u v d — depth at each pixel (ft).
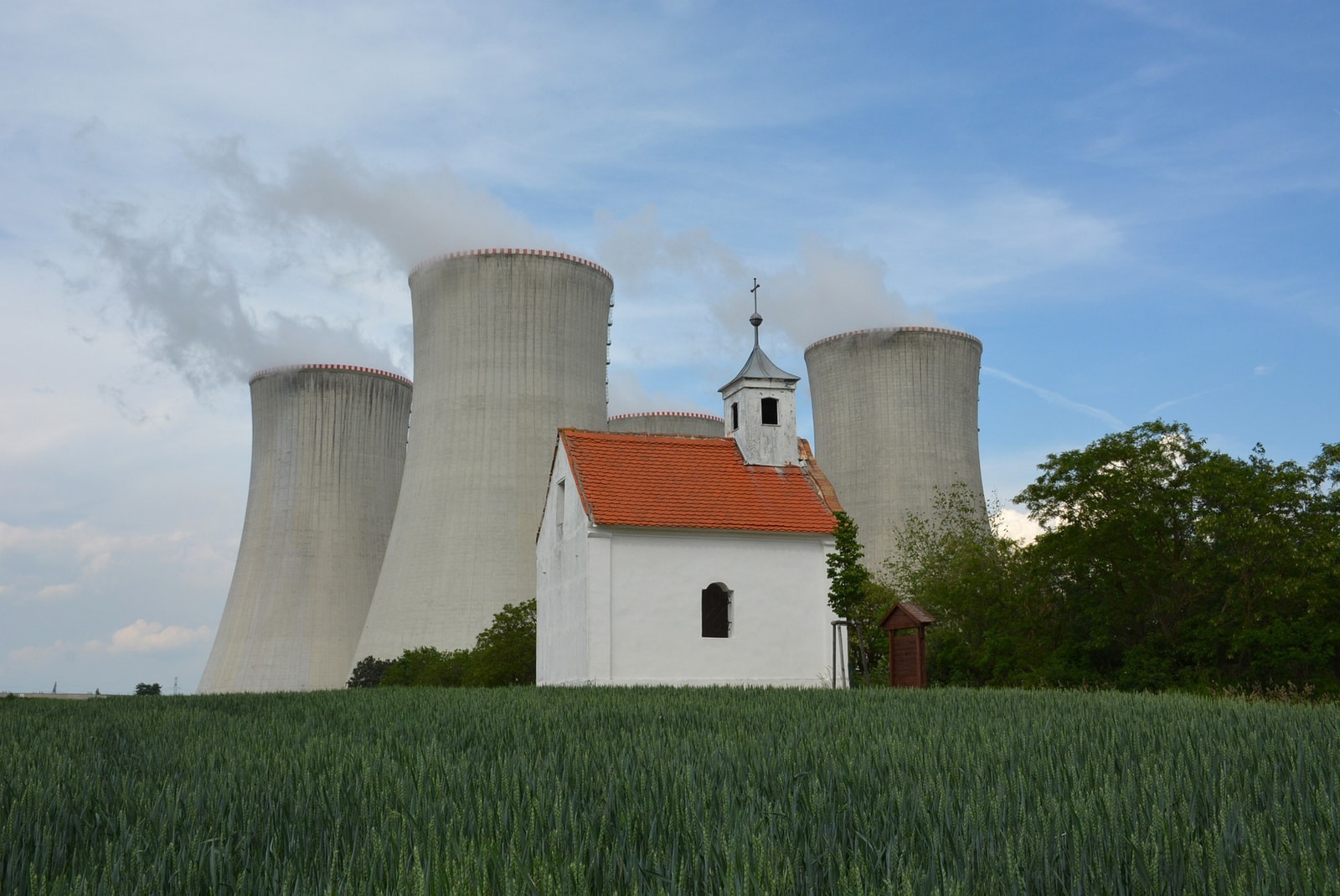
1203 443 88.53
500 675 126.00
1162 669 84.33
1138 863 15.75
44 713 61.57
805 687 73.72
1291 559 81.30
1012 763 25.50
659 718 42.22
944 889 14.48
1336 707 52.34
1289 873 15.30
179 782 25.81
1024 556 103.14
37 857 18.21
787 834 17.83
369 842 17.71
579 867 15.48
